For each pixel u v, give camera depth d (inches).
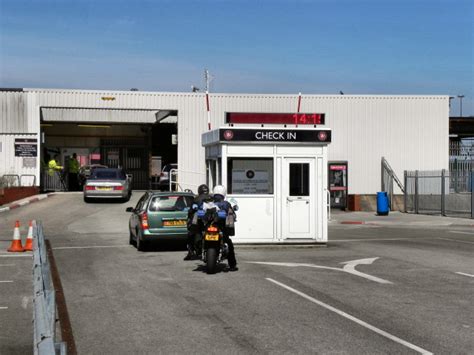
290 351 266.4
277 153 673.0
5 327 328.2
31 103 1272.1
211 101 1311.5
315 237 676.7
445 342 280.1
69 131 1667.1
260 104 1322.6
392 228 973.2
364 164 1350.9
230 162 670.5
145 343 282.7
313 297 388.5
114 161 1683.1
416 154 1364.4
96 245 709.3
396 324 315.3
